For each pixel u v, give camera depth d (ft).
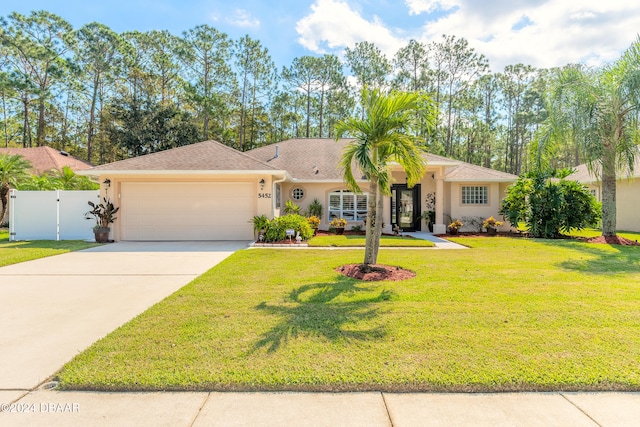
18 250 36.99
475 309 16.62
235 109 127.65
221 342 12.82
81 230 47.80
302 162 64.49
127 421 8.54
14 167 59.88
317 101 132.57
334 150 69.26
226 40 121.90
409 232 59.82
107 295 19.98
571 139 42.80
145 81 114.21
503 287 20.94
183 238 46.83
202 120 119.55
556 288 20.65
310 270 26.27
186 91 112.57
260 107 131.64
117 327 14.74
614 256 32.45
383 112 24.22
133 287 21.88
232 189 47.06
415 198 62.28
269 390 9.86
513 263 29.07
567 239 47.34
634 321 14.93
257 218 44.27
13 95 112.37
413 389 9.86
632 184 59.26
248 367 10.89
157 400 9.38
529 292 19.75
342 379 10.13
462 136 131.95
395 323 14.73
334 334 13.55
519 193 51.37
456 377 10.25
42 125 117.50
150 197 46.73
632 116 39.70
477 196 59.88
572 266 27.58
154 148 106.11
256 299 18.53
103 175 45.44
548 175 49.60
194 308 16.94
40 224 47.42
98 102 128.47
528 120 135.54
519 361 11.27
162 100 119.03
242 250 37.22
